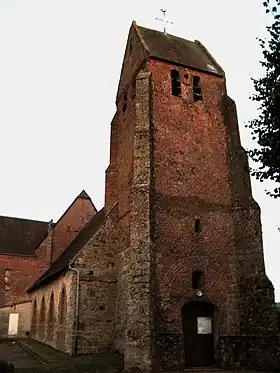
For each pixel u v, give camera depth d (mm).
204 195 21656
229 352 19109
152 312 17703
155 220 19969
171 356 17984
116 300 22234
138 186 20078
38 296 34094
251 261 20219
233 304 20094
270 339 18203
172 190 21000
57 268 27172
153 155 21188
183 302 19219
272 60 13281
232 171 22578
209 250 20656
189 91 23844
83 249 22484
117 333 21312
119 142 26031
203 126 23266
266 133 13367
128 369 16875
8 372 15625
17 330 39750
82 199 44812
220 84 24984
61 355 21062
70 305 21688
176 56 24688
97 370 16875
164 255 19578
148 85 22422
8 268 43281
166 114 22547
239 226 21312
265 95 13312
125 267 21562
